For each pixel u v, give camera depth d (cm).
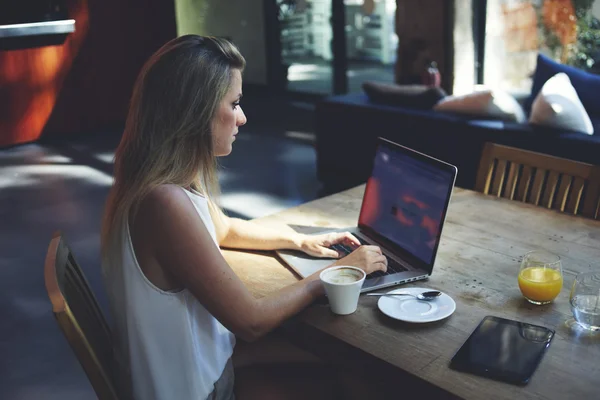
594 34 488
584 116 357
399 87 446
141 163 136
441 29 521
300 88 818
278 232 179
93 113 696
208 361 141
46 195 486
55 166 565
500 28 529
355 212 205
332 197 221
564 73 426
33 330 290
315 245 173
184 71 135
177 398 138
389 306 141
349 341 130
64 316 115
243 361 170
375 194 186
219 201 163
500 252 170
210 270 131
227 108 140
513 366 118
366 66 757
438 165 161
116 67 705
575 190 203
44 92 655
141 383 138
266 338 174
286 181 498
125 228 133
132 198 133
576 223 188
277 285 158
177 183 136
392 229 176
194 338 138
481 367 118
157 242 131
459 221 192
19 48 628
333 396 156
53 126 668
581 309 130
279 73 838
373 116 439
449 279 156
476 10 529
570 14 495
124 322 139
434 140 407
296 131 655
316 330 137
